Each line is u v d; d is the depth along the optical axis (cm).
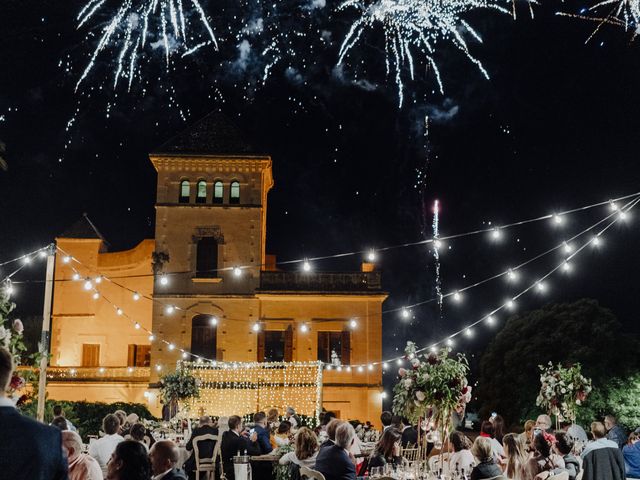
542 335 4216
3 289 1127
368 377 4253
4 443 490
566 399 2106
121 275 4622
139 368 4353
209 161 4403
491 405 4331
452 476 1235
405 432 1800
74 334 4578
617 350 3944
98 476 877
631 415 3856
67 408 2553
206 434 1648
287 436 1969
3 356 516
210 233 4372
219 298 4319
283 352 4312
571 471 1259
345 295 4300
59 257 4644
